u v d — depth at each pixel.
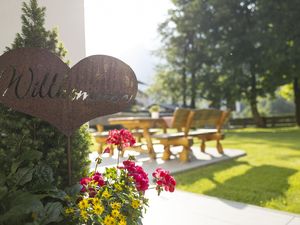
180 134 6.25
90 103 2.45
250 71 19.42
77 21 4.51
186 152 5.87
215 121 6.95
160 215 3.12
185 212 3.20
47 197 2.19
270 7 17.56
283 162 5.81
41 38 2.42
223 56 19.33
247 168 5.31
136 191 2.21
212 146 8.66
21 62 2.19
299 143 8.93
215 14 19.36
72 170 2.48
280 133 13.40
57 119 2.31
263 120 19.94
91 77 2.46
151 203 3.49
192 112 5.93
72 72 2.38
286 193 3.74
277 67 17.67
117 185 2.14
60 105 2.33
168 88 23.25
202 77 20.61
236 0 19.06
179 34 22.19
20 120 2.29
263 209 3.24
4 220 1.76
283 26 17.20
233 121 20.45
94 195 2.11
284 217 3.01
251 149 7.84
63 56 2.56
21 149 2.22
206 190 3.98
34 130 2.33
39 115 2.25
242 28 18.98
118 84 2.58
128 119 6.59
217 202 3.50
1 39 4.36
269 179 4.45
